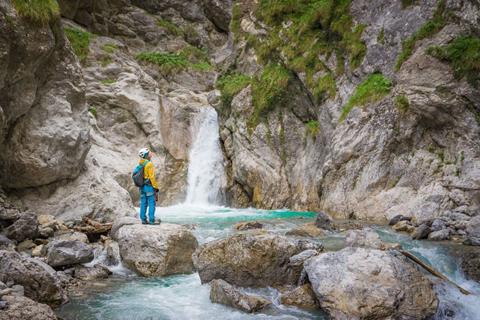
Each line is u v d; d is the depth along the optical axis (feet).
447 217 37.29
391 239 33.42
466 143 41.78
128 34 91.86
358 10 57.77
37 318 18.35
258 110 64.59
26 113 36.70
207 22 104.99
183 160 69.77
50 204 38.24
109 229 35.47
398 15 51.98
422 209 39.99
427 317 21.40
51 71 38.83
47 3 36.37
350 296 21.49
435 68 43.80
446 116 43.09
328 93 57.31
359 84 53.93
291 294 23.86
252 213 54.65
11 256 22.31
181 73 86.22
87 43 74.69
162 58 87.20
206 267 26.53
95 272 27.61
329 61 59.31
